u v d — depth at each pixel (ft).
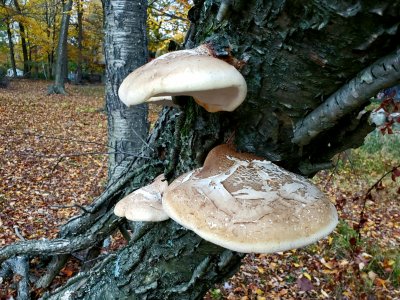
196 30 1.20
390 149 7.29
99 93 18.04
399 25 0.73
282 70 0.94
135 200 1.57
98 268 1.90
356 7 0.72
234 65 0.99
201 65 0.90
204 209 1.03
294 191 1.08
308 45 0.86
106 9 3.37
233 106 0.98
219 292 3.34
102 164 6.57
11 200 4.85
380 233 4.63
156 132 1.81
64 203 4.95
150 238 1.48
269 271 3.78
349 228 4.47
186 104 1.23
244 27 0.93
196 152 1.27
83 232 2.39
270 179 1.09
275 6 0.84
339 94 0.91
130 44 3.35
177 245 1.36
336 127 1.09
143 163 2.01
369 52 0.81
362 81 0.84
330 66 0.87
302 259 4.00
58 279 3.14
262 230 0.97
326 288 3.54
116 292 1.63
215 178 1.11
